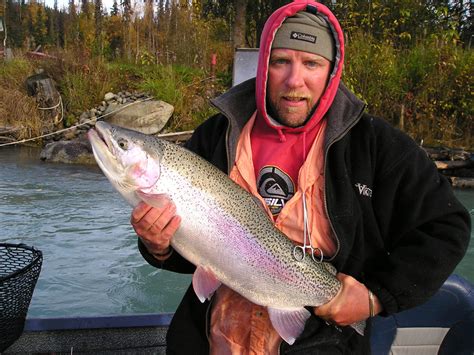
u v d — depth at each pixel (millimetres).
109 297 4793
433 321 2926
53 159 11680
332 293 1983
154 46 19500
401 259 1961
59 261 5570
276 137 2193
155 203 2025
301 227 2076
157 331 3123
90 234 6512
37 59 17000
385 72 13586
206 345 2170
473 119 13656
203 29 18047
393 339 2928
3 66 16344
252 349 2064
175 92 14453
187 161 2139
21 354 3008
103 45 20078
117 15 25266
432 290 1943
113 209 7707
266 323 2090
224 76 15961
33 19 39562
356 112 2092
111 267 5484
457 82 13695
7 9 39062
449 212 1993
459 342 2877
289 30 2053
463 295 2920
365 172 2061
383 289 1948
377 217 2061
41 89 14453
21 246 3006
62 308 4516
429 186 2023
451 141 13336
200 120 14305
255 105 2275
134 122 13547
